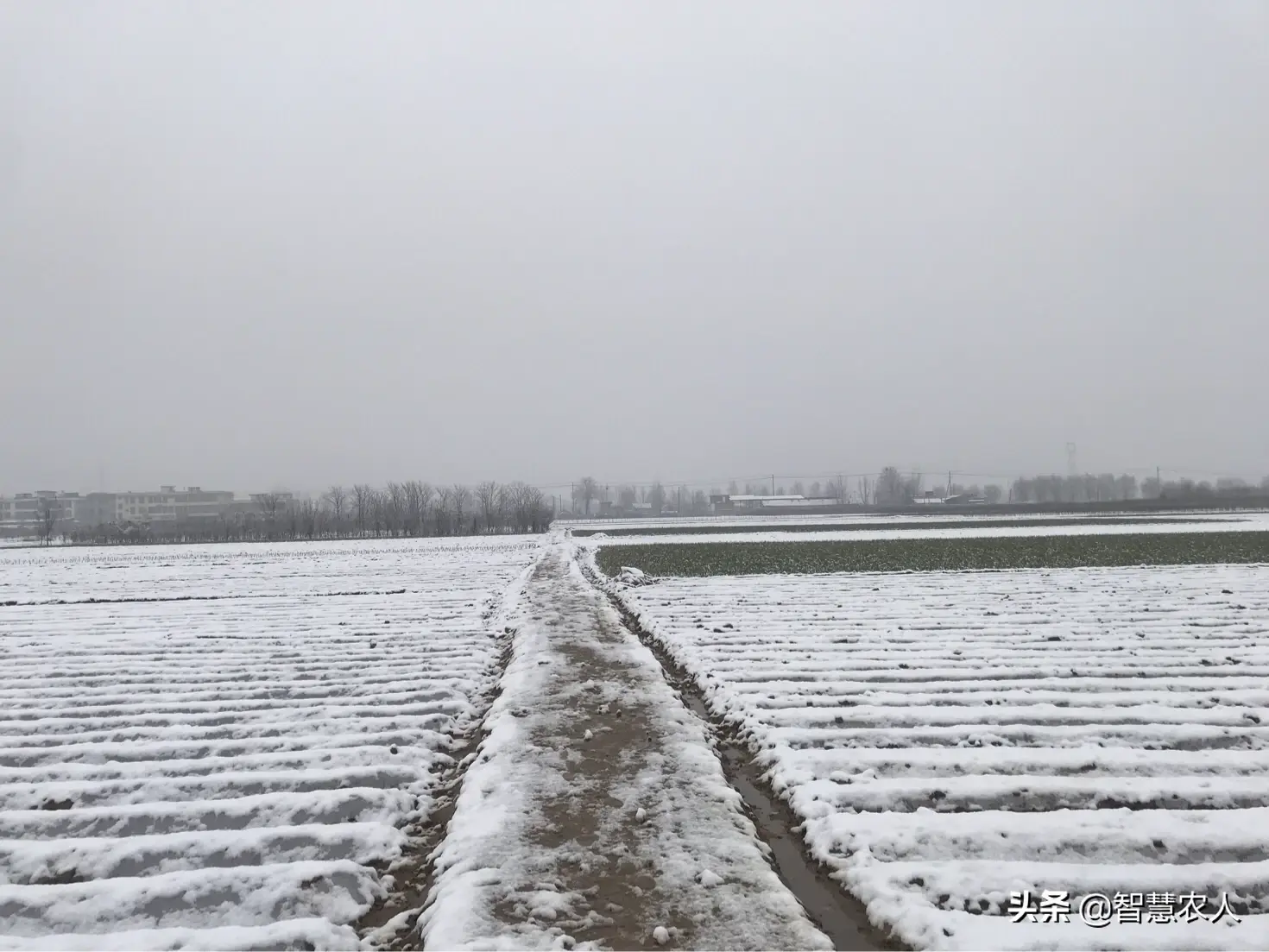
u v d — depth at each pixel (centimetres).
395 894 573
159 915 539
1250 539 3697
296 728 934
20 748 870
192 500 14688
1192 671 1098
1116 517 7306
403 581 2802
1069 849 591
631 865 564
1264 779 706
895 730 848
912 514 10100
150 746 871
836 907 537
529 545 5303
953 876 546
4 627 1853
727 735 902
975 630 1439
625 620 1711
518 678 1120
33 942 502
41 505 12631
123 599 2414
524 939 473
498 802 678
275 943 497
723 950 459
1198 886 534
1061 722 888
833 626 1519
